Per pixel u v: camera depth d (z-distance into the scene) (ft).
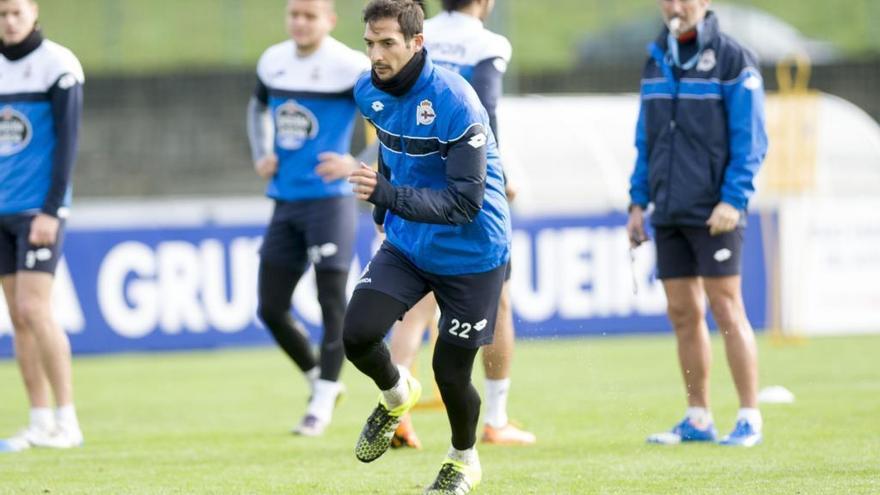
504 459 74.23
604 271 150.20
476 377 120.26
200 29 287.69
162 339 144.97
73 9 291.58
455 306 59.67
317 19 88.53
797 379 115.14
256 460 76.59
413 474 69.67
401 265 60.13
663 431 85.81
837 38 277.23
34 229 80.43
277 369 136.05
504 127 166.61
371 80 58.75
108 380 128.47
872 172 162.20
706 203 77.05
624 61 277.44
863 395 102.68
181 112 252.42
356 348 58.95
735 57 76.79
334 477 69.15
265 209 156.04
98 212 146.51
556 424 90.84
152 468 73.82
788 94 161.79
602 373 123.65
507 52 79.15
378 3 56.49
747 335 78.07
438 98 57.11
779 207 151.02
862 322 152.05
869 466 68.95
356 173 55.11
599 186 159.33
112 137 248.93
